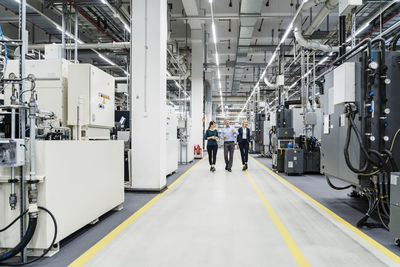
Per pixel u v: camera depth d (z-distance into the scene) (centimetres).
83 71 280
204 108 1706
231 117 3322
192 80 1128
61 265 195
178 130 952
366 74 282
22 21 203
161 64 459
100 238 246
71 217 236
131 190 456
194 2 732
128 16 681
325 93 412
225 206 360
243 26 809
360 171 275
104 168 299
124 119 596
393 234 226
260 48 1041
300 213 327
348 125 302
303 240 242
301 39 707
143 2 458
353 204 371
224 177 620
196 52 1107
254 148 1496
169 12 820
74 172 242
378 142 281
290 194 436
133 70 459
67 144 232
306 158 675
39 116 219
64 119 281
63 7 553
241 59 1133
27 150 204
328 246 228
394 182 225
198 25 941
